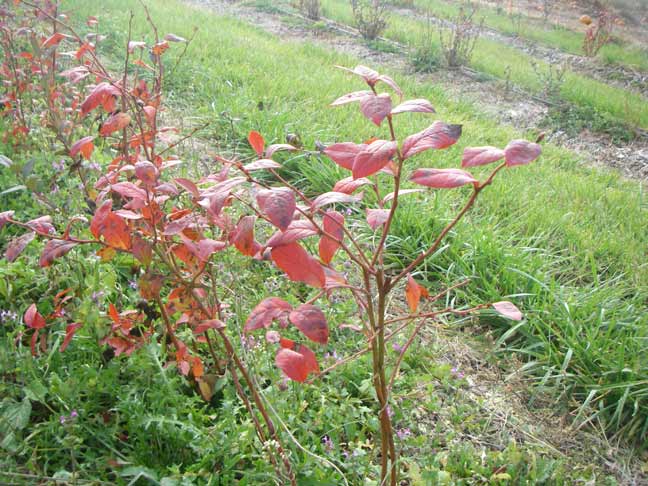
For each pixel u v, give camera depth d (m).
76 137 4.15
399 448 2.57
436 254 4.00
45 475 2.08
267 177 4.83
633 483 2.78
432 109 1.48
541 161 6.27
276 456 2.23
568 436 2.98
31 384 2.28
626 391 3.04
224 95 6.00
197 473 2.17
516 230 4.59
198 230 2.19
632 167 7.19
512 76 9.91
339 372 2.81
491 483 2.44
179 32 8.46
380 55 10.56
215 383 2.49
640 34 15.14
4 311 2.73
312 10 12.40
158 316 2.47
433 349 3.28
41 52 3.68
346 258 3.66
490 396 3.14
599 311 3.60
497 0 17.72
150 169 1.92
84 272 2.90
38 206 3.35
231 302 2.95
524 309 3.63
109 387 2.38
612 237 4.57
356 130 5.75
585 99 8.90
